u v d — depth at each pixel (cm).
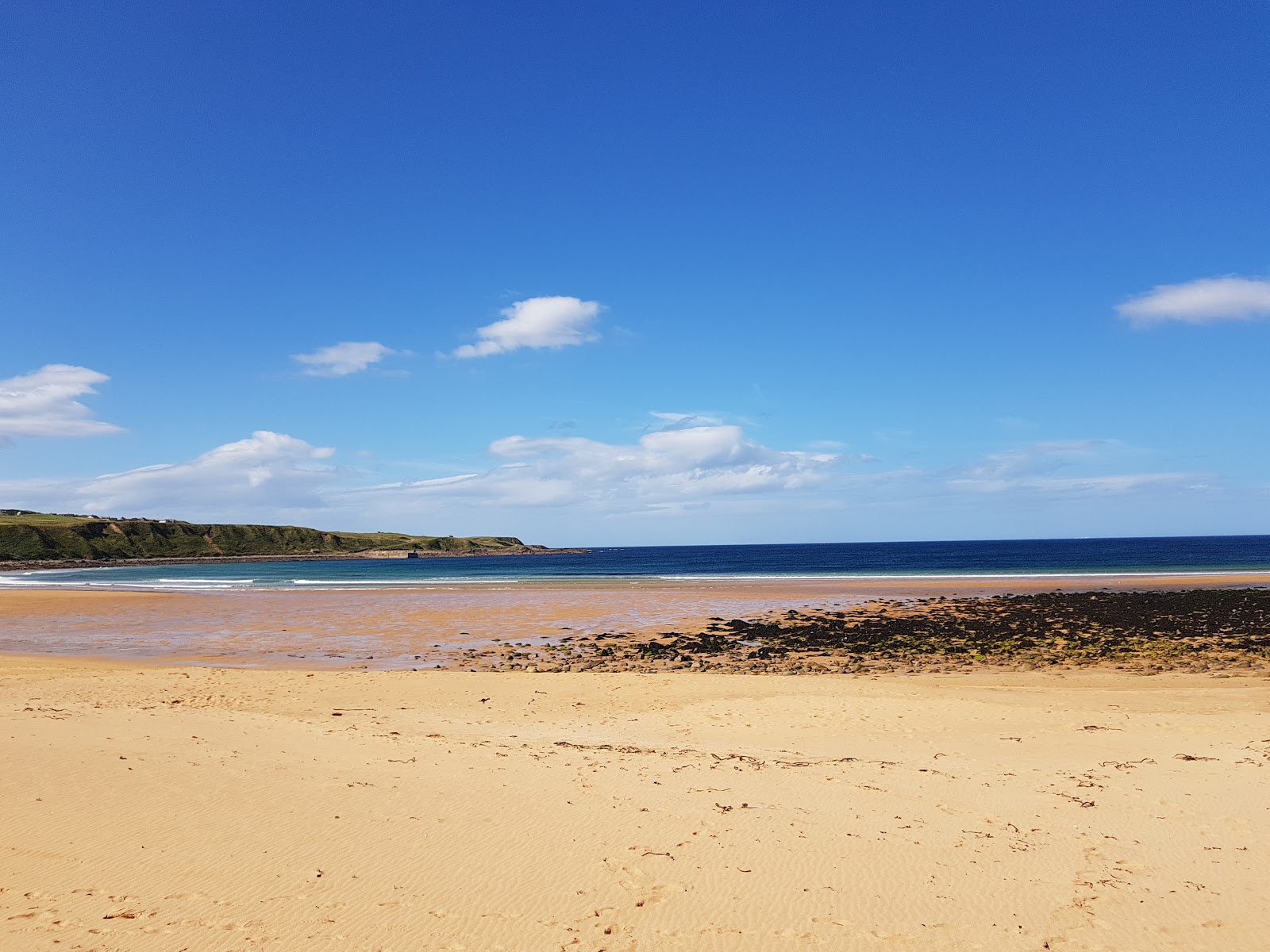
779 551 19038
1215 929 658
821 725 1548
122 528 16662
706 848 812
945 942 632
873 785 1050
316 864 754
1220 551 12581
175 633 3394
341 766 1080
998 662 2519
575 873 750
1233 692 1888
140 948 596
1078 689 1967
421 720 1588
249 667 2569
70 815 835
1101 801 982
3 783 907
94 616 4022
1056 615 3519
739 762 1186
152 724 1299
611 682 2114
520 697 1922
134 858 750
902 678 2241
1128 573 6556
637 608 4225
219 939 613
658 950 615
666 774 1102
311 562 16012
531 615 3988
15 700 1684
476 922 653
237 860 755
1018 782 1070
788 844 827
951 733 1460
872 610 3941
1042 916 677
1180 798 995
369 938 622
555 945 618
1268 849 826
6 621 3844
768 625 3447
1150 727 1466
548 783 1035
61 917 637
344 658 2745
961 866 778
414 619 3856
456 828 854
